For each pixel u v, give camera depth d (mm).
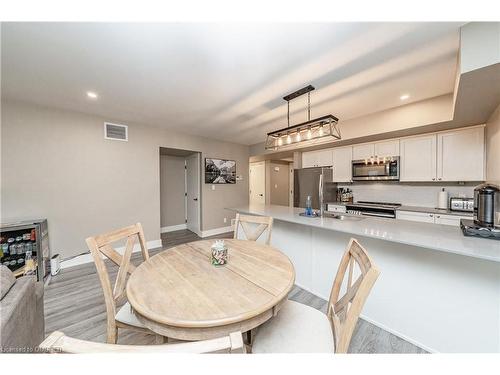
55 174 2965
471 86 1617
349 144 3941
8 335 908
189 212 5461
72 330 1731
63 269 2982
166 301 923
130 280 1117
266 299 943
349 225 1930
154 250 3846
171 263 1350
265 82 2271
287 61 1892
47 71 2027
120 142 3566
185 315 833
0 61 1856
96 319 1876
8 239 2561
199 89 2432
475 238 1437
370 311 1828
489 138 2395
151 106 2936
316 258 2301
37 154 2830
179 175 5535
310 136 2332
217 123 3773
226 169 5270
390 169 3391
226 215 5312
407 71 2045
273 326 1124
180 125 3896
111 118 3455
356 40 1617
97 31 1502
